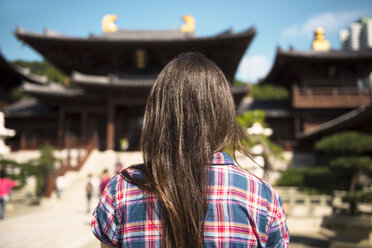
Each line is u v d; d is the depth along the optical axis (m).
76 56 29.61
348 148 9.07
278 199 0.94
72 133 29.78
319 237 7.81
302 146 26.77
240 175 0.94
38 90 25.97
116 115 28.78
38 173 16.92
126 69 31.05
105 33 31.91
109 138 25.19
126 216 0.93
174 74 1.02
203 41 26.78
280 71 32.88
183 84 0.99
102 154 23.59
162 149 0.95
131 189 0.96
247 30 25.17
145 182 0.93
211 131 0.96
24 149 25.17
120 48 28.69
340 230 7.78
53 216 11.77
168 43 27.50
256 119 9.96
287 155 26.62
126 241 0.91
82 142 24.64
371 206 10.12
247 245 0.85
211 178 0.91
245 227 0.86
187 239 0.85
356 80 29.50
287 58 28.61
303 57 28.16
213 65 1.07
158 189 0.89
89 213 12.52
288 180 15.21
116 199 0.96
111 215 0.96
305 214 10.28
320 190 12.58
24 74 36.16
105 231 0.97
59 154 24.00
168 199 0.87
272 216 0.90
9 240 7.86
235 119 1.04
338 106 27.67
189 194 0.87
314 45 32.09
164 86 1.02
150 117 1.03
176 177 0.90
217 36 26.28
